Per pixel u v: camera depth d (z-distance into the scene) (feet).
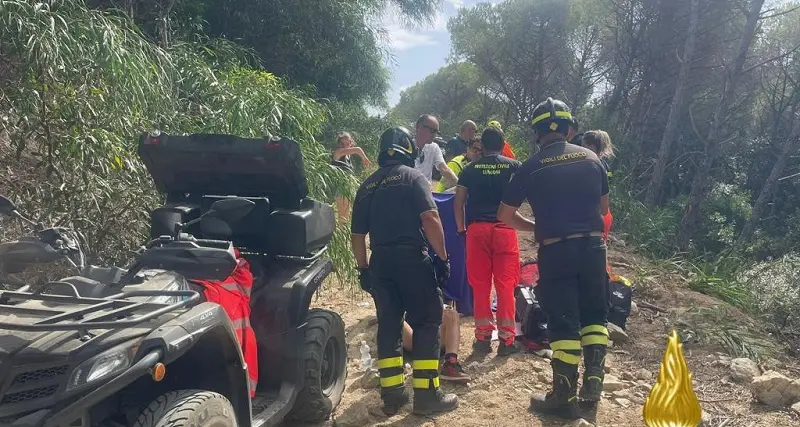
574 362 14.10
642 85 82.07
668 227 44.86
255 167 13.97
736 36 73.51
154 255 11.55
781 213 74.08
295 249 13.92
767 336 21.24
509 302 17.60
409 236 14.08
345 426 13.89
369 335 19.80
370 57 52.26
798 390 14.90
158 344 8.77
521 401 15.14
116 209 17.90
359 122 51.08
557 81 104.83
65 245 11.28
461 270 20.89
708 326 20.38
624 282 20.03
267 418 11.78
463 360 17.58
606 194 14.82
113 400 9.71
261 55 45.34
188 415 8.86
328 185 22.54
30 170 17.70
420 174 14.43
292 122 23.41
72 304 9.86
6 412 8.07
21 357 8.39
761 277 30.32
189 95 23.47
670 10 75.66
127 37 20.90
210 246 12.10
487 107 130.62
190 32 33.94
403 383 14.69
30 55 16.33
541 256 14.38
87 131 16.85
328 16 47.39
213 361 10.78
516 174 14.76
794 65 76.69
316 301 23.57
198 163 14.20
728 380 16.62
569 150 14.42
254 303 13.21
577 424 13.79
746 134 82.94
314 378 13.57
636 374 16.89
